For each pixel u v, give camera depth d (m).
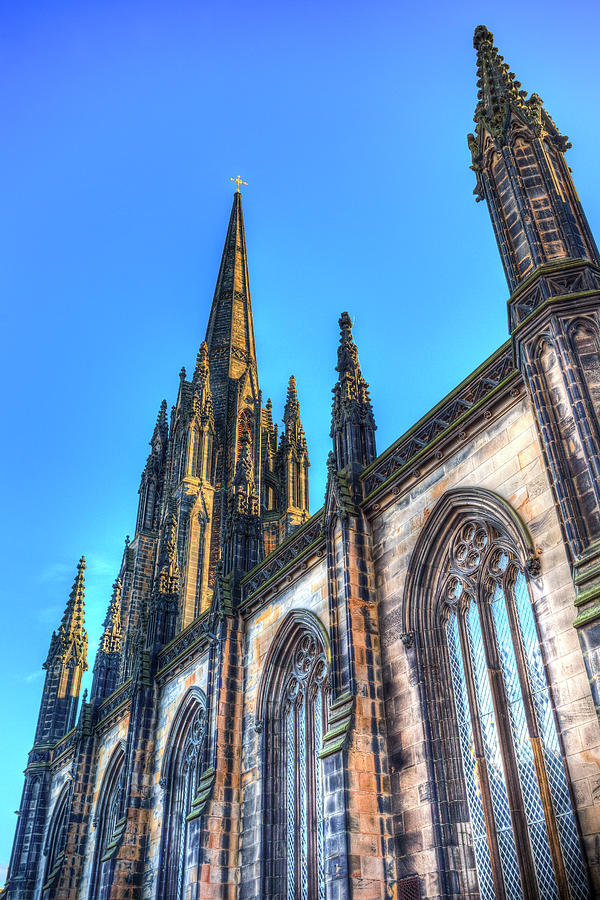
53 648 80.81
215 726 37.78
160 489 101.56
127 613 90.81
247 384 105.62
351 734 27.50
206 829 35.25
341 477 33.72
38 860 67.56
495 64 29.78
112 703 59.94
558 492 21.64
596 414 21.66
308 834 32.38
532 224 25.72
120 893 43.47
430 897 24.47
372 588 31.00
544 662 22.30
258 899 33.03
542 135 27.70
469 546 27.45
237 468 47.75
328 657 31.50
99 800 56.91
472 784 25.00
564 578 22.53
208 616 45.16
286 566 37.50
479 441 27.53
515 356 24.88
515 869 22.59
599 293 23.17
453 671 27.08
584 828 20.09
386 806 26.94
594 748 20.23
